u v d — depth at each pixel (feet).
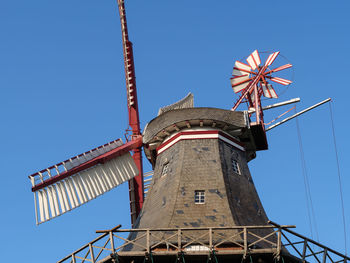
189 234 112.27
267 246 112.37
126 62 157.28
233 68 157.58
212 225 115.03
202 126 134.10
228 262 107.14
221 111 134.00
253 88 147.74
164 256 105.70
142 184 144.05
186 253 104.99
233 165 130.82
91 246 107.76
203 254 104.94
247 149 142.92
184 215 117.50
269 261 105.91
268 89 150.61
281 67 151.94
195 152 130.11
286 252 106.83
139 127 149.69
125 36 158.40
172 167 129.29
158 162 135.95
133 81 155.74
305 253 105.81
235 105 147.13
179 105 153.58
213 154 129.59
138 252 105.50
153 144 139.44
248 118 135.33
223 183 123.85
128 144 140.97
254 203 125.08
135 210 142.51
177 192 122.21
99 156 135.33
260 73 151.43
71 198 127.54
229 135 135.74
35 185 125.59
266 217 124.26
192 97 159.43
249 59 156.56
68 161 130.52
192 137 132.87
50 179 126.82
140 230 106.93
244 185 127.95
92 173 132.46
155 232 114.11
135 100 153.58
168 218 116.88
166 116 135.54
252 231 114.42
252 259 105.70
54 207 125.59
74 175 130.00
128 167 139.13
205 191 122.21
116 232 107.04
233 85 155.02
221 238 110.32
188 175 125.59
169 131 136.05
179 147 131.95
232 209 118.93
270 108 149.89
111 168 135.74
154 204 125.18
